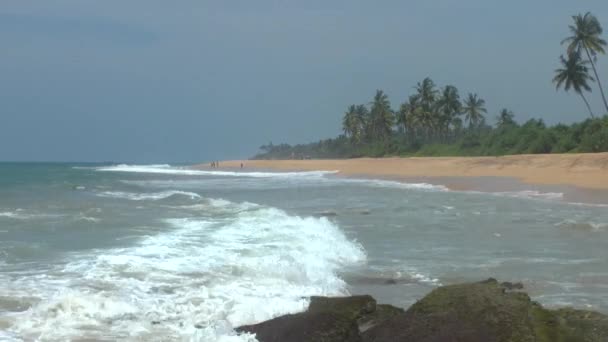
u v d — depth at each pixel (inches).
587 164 1675.7
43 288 355.6
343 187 1718.8
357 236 679.7
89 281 377.4
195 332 282.4
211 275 407.2
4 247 514.9
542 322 265.0
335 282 420.8
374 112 4677.7
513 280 445.1
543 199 1184.8
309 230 652.1
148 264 436.1
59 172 3425.2
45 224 703.1
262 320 312.2
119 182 2159.2
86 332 276.8
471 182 1679.4
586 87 2573.8
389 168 2687.0
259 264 446.0
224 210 910.4
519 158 2055.9
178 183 2177.7
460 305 274.4
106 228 673.0
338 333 273.9
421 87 4116.6
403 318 275.1
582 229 739.4
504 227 761.0
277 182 2181.3
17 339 259.8
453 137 4136.3
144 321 300.2
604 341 259.4
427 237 673.6
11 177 2438.5
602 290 414.9
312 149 6555.1
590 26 2536.9
